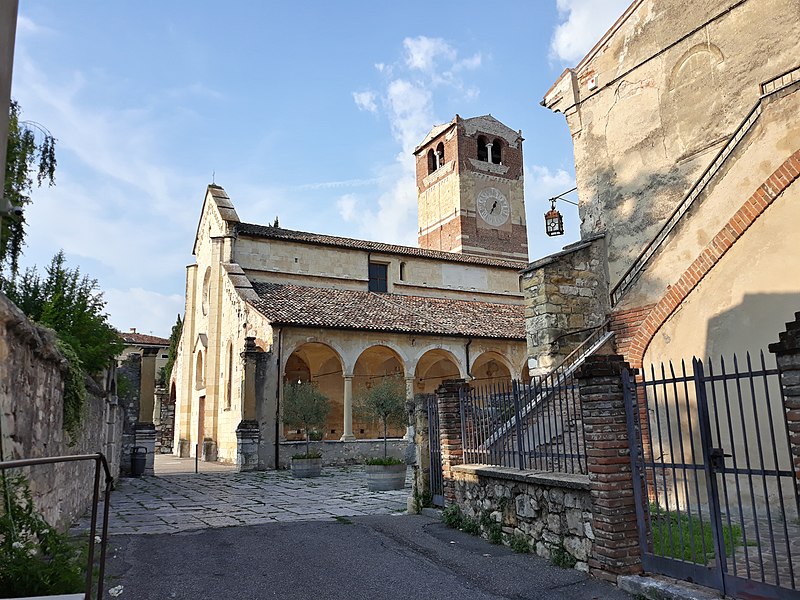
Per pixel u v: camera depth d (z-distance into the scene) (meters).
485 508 9.72
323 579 7.48
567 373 12.52
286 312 27.69
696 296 10.85
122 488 18.75
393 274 36.78
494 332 32.31
